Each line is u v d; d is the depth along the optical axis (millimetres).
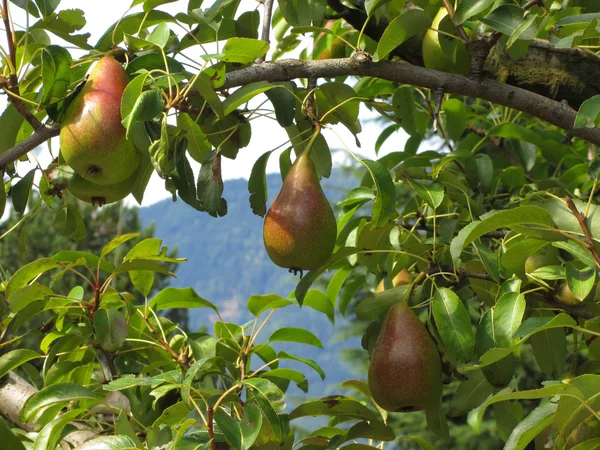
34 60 1968
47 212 11891
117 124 1649
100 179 1702
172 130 1856
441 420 2172
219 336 2617
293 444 2023
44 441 1775
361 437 2080
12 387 2336
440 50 2148
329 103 2104
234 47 1802
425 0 2389
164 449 1739
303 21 2172
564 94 2262
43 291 2180
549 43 2273
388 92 3098
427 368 1925
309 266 1822
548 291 2057
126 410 1979
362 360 8547
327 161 2193
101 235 12242
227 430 1613
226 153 2098
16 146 1669
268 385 1713
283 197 1817
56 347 2260
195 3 2225
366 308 2178
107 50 1941
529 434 1438
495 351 1543
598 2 2621
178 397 2301
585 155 3938
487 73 2242
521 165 3340
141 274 2465
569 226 1772
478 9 1886
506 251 1791
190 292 2506
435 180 2539
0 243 11570
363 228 2490
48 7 1872
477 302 5336
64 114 1684
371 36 2318
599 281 1994
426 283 2264
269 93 1984
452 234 2359
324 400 2014
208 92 1718
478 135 3498
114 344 2104
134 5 1890
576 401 1395
